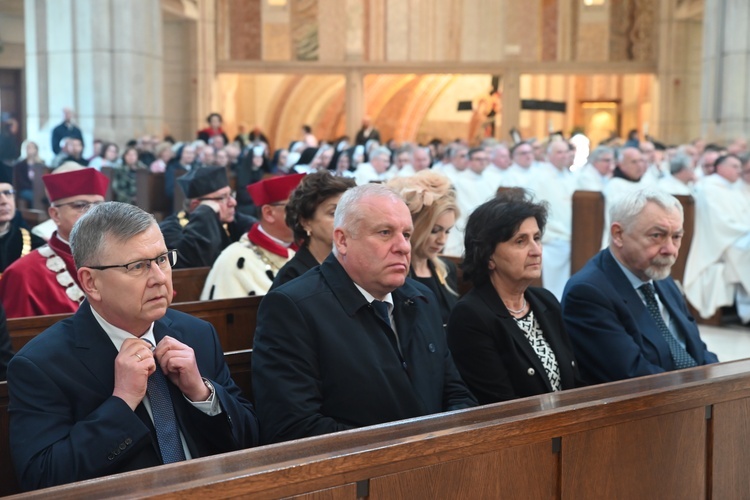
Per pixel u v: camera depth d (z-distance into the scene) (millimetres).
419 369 3193
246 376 3578
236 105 23750
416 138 23922
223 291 4883
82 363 2705
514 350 3566
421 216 4273
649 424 2742
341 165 13531
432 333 3297
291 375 3010
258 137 19766
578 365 4082
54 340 2729
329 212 3889
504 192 3721
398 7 21438
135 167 14203
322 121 24109
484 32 21391
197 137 19484
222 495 1997
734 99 17156
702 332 8750
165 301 2734
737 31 17031
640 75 22438
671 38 21234
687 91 21438
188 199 6102
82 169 4805
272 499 2062
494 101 21812
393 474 2238
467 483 2365
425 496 2291
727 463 2955
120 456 2533
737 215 9047
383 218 3078
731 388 2943
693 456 2859
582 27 21328
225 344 4395
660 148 17047
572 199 9250
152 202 12797
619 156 9688
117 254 2654
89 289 2705
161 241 2738
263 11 21625
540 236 3658
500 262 3613
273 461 2129
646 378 2938
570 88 23406
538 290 3820
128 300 2676
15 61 22484
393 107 24000
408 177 4398
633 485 2715
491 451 2406
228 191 6109
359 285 3168
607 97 23328
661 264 4043
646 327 4094
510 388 3557
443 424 2412
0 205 5324
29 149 15461
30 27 17609
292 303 3084
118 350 2754
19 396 2643
